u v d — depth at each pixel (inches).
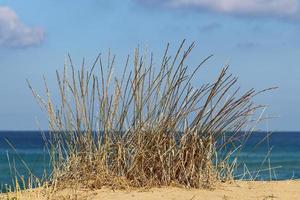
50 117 307.7
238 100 311.7
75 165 303.9
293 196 294.7
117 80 310.5
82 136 309.1
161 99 307.6
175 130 307.6
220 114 311.4
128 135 310.0
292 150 1929.1
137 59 308.5
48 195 282.4
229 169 332.5
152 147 304.3
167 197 277.0
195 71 305.3
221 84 306.2
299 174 722.8
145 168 304.7
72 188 291.4
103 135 310.5
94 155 307.9
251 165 884.6
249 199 283.0
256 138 3410.4
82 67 309.1
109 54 309.4
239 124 318.0
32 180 331.9
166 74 307.0
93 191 289.9
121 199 272.2
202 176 307.3
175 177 305.1
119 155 306.2
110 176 300.7
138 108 308.7
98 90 310.0
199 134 309.0
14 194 293.6
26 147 2188.7
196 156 306.0
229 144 344.8
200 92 306.8
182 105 306.8
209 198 278.7
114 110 310.3
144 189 292.7
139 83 308.7
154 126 307.3
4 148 2102.6
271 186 323.0
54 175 302.8
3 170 830.5
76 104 309.1
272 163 990.4
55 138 308.5
